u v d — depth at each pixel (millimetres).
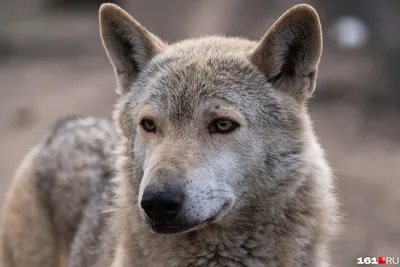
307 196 9156
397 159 22375
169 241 9070
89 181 11859
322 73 31781
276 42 9211
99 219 10953
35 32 51469
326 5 38531
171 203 8258
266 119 9125
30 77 40969
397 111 28078
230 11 37438
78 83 38312
